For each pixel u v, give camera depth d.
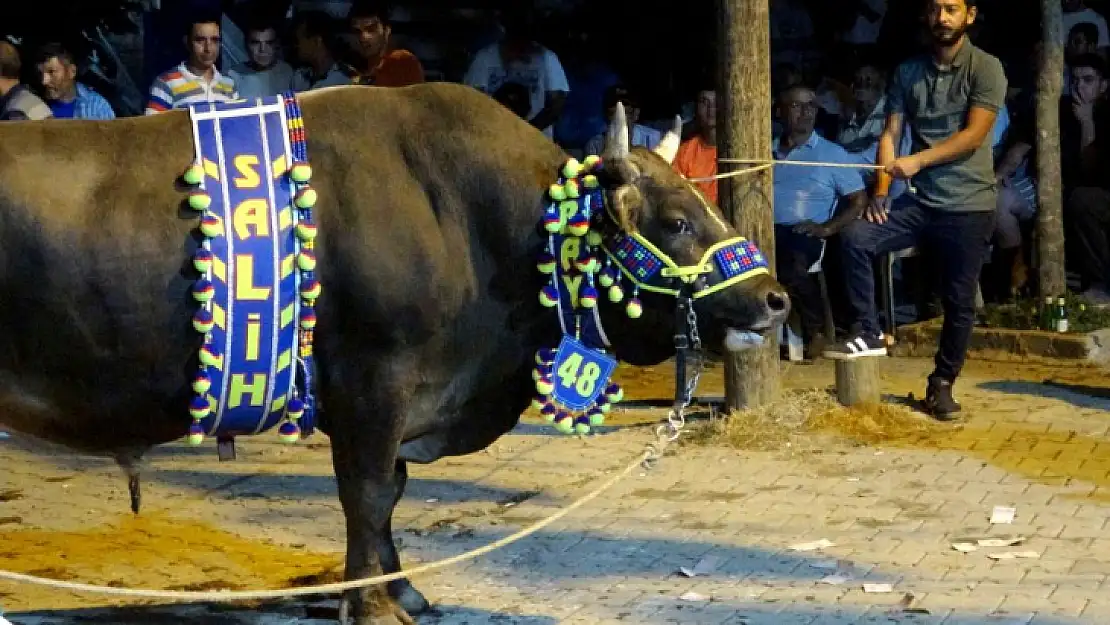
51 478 8.56
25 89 9.88
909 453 8.84
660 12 14.22
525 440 9.32
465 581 6.72
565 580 6.73
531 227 5.77
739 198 9.29
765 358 9.46
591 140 11.84
